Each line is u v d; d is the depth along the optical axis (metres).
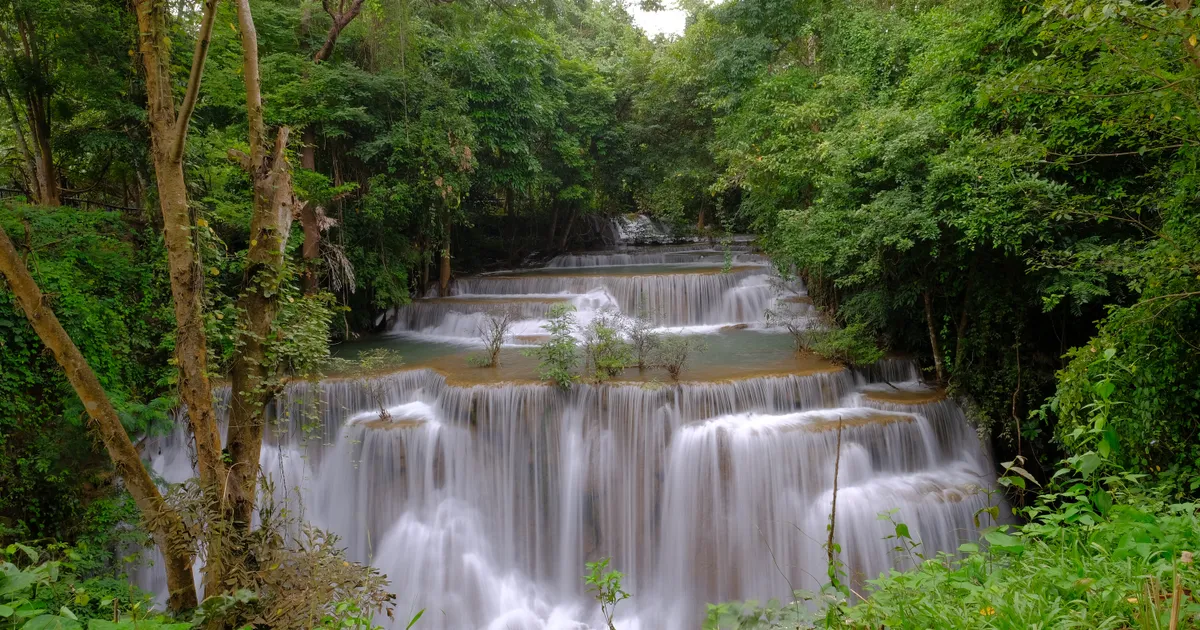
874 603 3.73
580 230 32.03
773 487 10.89
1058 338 12.64
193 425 6.75
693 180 26.73
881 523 10.32
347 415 12.68
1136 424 7.16
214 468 6.71
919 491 10.83
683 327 18.36
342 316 17.19
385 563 11.52
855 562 10.25
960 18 12.44
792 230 14.53
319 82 15.66
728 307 18.83
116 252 12.95
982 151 9.56
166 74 6.51
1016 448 12.39
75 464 10.77
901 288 13.16
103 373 11.70
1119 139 8.81
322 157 17.66
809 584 10.48
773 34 20.78
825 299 16.69
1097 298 10.81
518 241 29.47
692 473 11.21
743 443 10.95
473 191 25.94
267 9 15.79
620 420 11.71
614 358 12.69
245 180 14.30
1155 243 7.32
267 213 7.52
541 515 11.87
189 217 7.07
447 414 12.33
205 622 5.91
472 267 26.69
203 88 14.05
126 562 10.08
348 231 17.80
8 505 10.13
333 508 12.06
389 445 11.80
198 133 13.68
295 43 16.66
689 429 11.36
